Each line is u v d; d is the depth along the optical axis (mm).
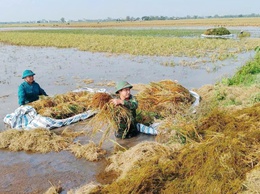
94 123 3875
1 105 5746
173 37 22594
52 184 2959
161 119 4340
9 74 9578
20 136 3908
